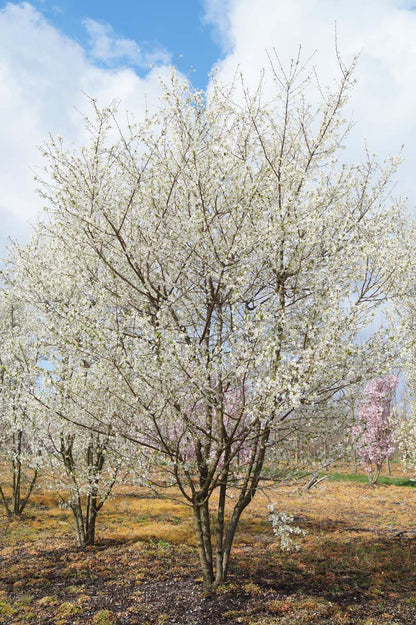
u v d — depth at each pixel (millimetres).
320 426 7777
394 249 7512
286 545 6926
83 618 7113
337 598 7891
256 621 6824
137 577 8891
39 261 9242
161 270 7824
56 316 8219
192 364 6430
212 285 7691
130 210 7895
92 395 7746
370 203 8633
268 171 7758
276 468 7902
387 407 23344
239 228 7410
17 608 7438
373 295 7719
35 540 11438
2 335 13664
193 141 7383
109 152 7457
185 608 7336
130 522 13852
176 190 8039
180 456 7461
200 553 8141
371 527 14070
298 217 7520
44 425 9727
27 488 17500
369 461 23656
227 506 16672
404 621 7031
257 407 6531
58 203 7621
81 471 10156
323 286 7352
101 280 8078
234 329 7148
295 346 7215
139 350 6930
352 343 6945
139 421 7926
